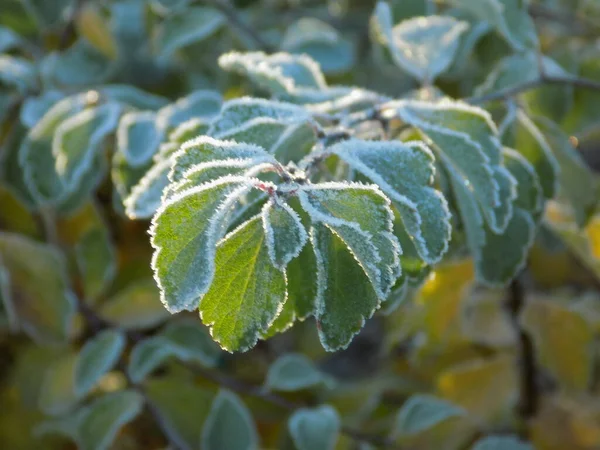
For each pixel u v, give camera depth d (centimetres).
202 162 30
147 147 40
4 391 52
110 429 45
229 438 47
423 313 47
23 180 49
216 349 53
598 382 52
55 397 48
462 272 44
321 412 47
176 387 48
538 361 49
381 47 43
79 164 41
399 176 32
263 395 50
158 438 53
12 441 52
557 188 40
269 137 33
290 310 32
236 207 33
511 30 41
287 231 29
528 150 40
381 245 29
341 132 34
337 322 30
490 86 44
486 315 52
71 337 51
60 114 44
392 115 35
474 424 51
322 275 30
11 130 50
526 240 38
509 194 36
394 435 50
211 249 28
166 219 28
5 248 47
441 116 35
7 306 45
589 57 50
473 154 35
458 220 38
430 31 42
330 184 29
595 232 44
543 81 41
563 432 51
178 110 42
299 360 51
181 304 28
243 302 29
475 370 51
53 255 47
